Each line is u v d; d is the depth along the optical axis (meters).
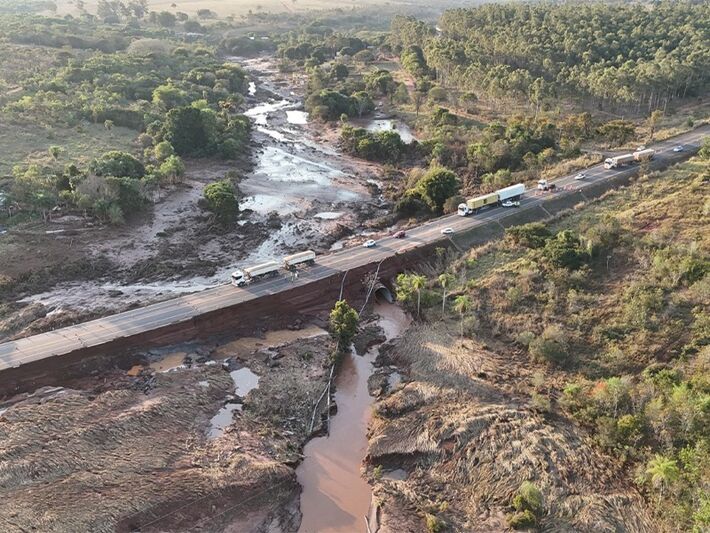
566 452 79.69
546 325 103.31
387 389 98.00
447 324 109.94
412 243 132.12
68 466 77.56
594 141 187.00
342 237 148.75
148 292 123.25
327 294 119.88
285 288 115.88
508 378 94.62
